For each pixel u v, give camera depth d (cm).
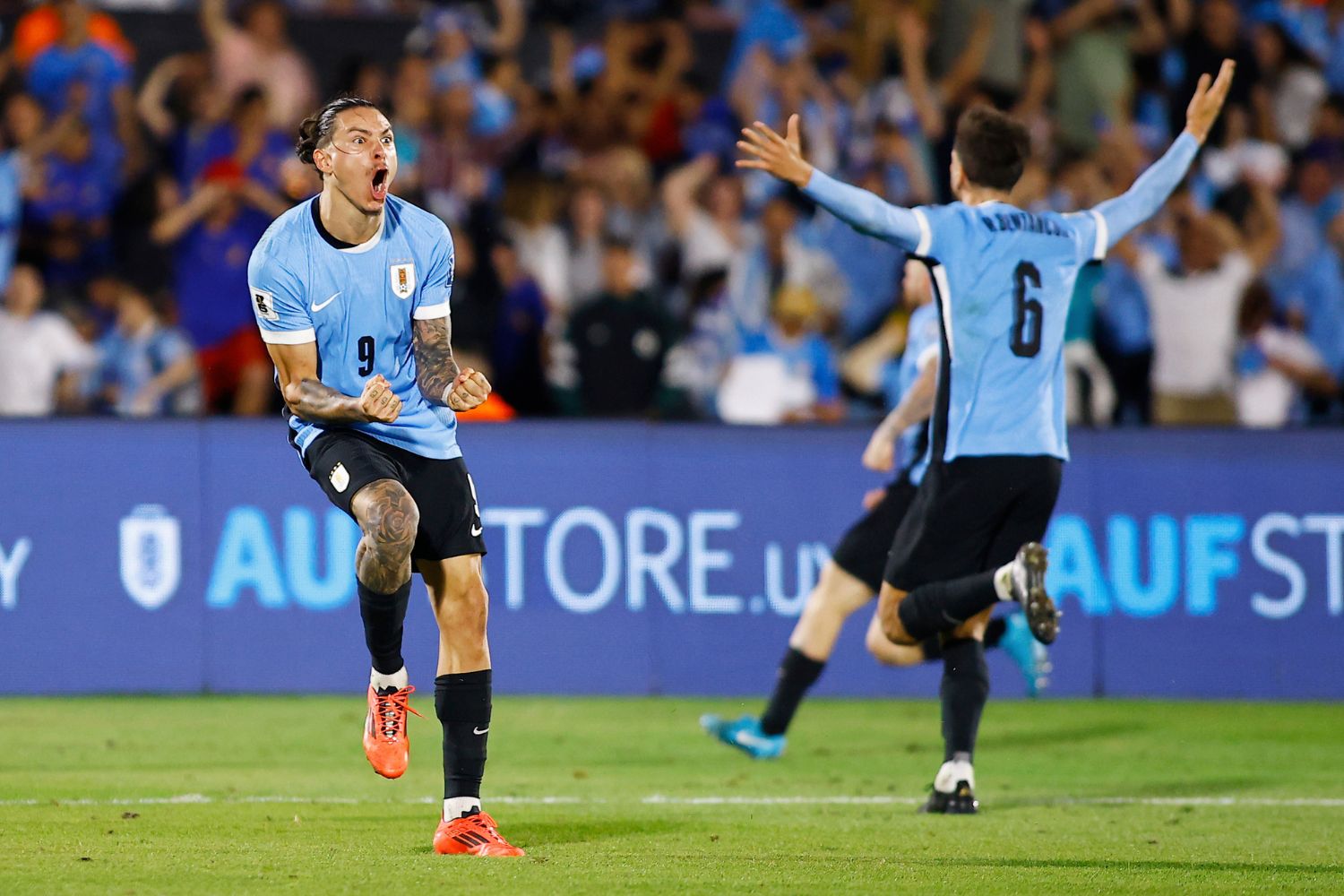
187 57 4109
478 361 3847
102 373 3769
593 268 4031
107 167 3978
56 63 3997
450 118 4069
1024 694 3095
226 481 3020
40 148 3953
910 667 3095
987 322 1792
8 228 3931
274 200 3934
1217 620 3080
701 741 2572
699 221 4116
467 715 1541
